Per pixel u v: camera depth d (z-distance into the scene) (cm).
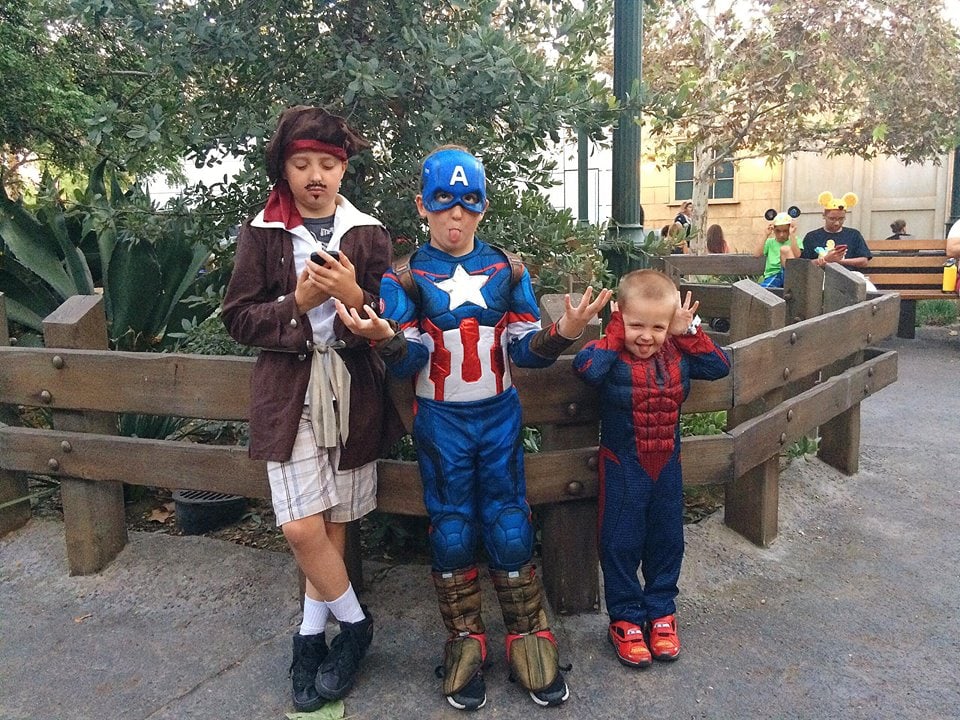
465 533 231
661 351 242
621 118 394
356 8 333
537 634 235
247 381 276
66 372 298
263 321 213
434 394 229
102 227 370
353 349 231
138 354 287
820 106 986
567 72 358
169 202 364
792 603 287
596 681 241
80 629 276
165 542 320
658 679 242
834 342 353
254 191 351
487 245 236
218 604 287
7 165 837
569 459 264
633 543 249
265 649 261
